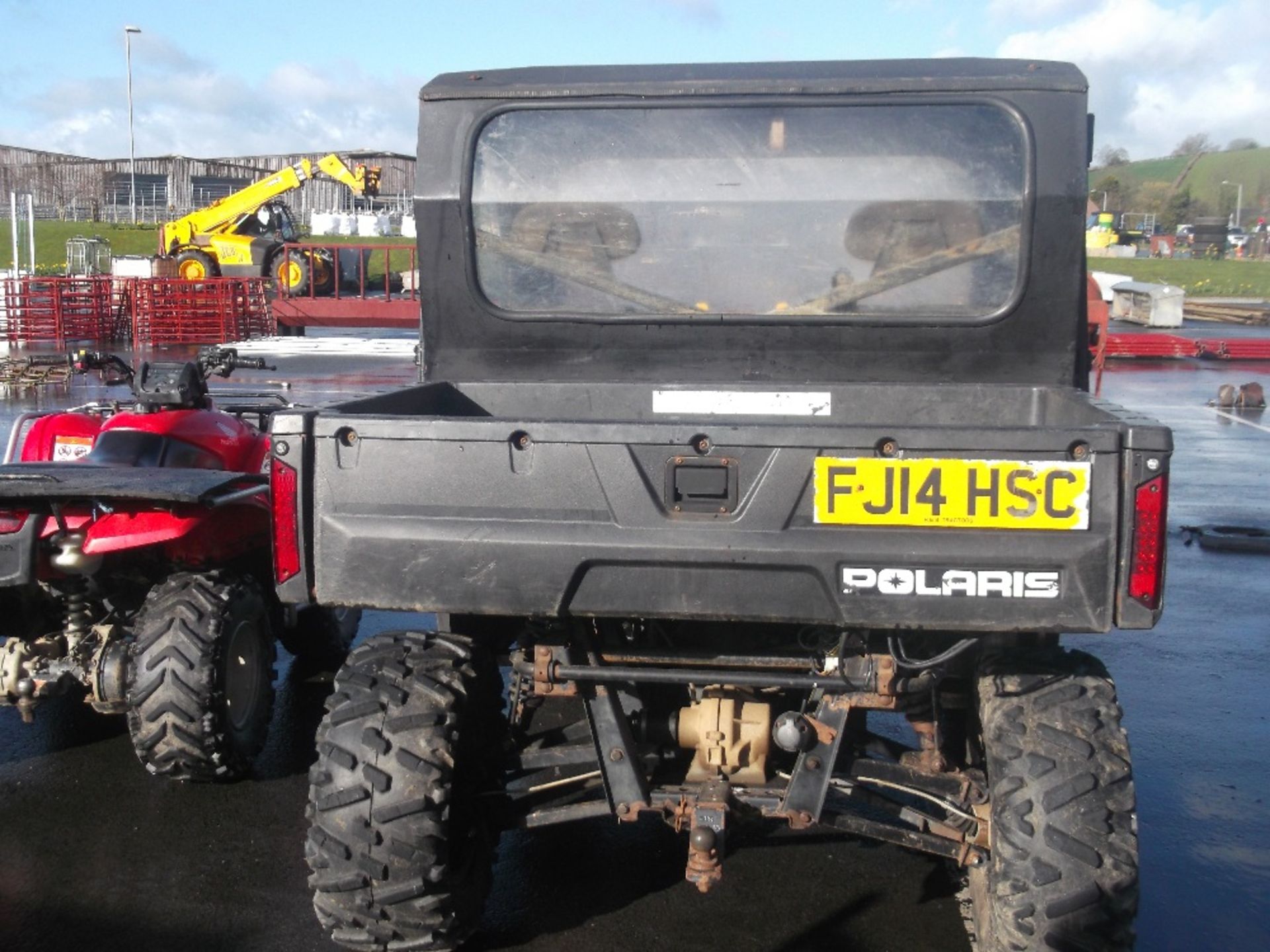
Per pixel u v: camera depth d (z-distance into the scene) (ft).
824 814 11.14
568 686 11.41
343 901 11.16
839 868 14.17
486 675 12.04
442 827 10.93
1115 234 171.01
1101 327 19.77
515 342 14.03
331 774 11.00
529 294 13.83
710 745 11.67
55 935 12.71
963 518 9.96
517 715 13.17
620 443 10.25
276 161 207.31
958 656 11.89
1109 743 10.34
